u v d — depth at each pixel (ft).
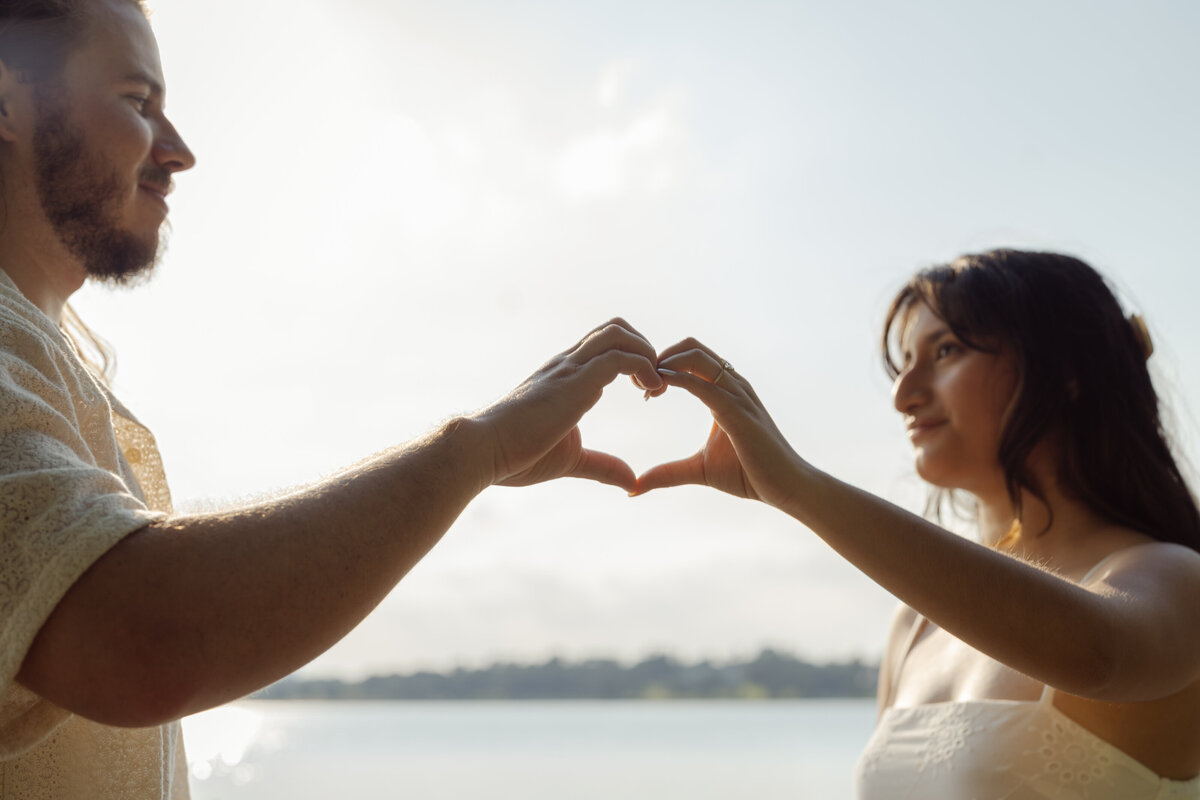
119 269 3.55
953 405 5.60
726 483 4.24
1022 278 5.51
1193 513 5.29
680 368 3.91
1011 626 3.60
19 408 2.49
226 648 2.20
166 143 3.59
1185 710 4.59
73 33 3.29
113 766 3.00
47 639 2.20
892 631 6.42
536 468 4.12
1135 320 5.74
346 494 2.46
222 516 2.35
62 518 2.27
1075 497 5.36
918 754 5.21
